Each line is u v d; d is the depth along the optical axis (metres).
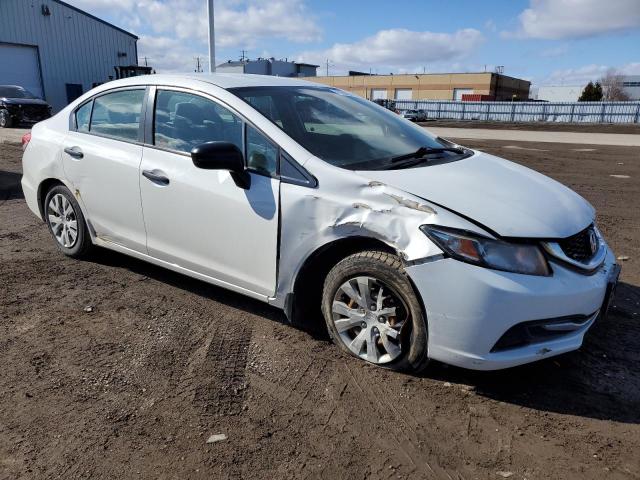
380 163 3.26
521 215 2.81
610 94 88.94
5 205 6.95
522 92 91.31
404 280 2.83
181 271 3.87
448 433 2.58
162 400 2.79
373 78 89.12
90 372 3.04
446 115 56.53
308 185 3.09
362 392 2.88
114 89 4.25
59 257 4.90
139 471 2.30
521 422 2.67
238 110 3.43
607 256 3.19
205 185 3.49
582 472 2.34
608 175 10.95
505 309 2.62
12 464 2.32
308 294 3.36
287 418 2.67
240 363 3.16
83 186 4.34
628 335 3.58
